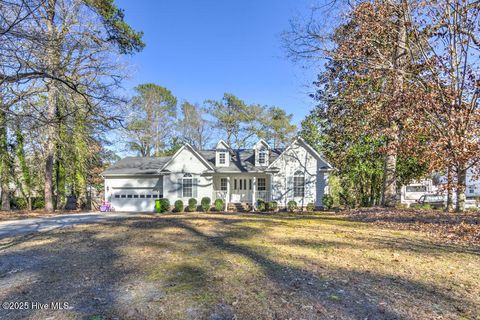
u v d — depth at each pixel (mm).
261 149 21625
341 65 15703
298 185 20172
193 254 6227
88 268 5336
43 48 7719
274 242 7438
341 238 7930
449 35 11352
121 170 22859
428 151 11547
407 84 13359
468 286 4207
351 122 17734
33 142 19047
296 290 4062
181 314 3387
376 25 13148
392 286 4203
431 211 13562
